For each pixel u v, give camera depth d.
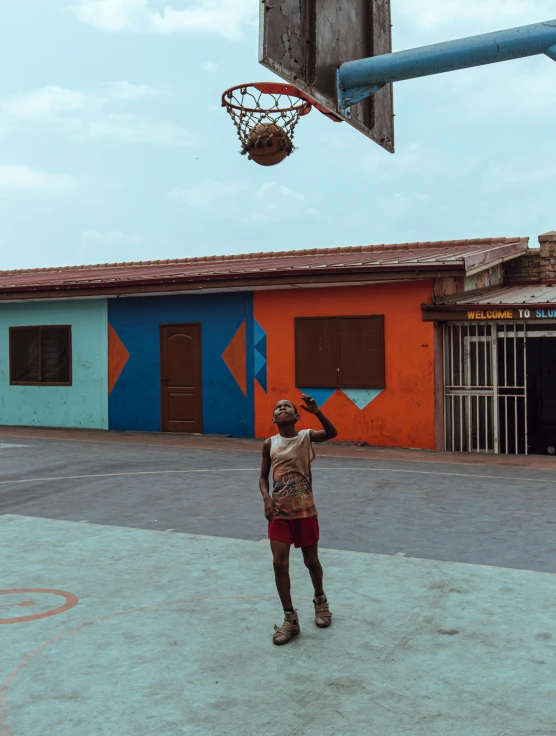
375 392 14.30
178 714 3.96
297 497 5.06
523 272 17.55
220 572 6.39
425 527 7.88
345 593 5.79
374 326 14.24
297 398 15.09
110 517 8.52
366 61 4.75
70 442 15.07
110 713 3.99
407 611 5.39
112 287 16.22
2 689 4.29
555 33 4.14
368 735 3.72
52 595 5.86
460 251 16.34
